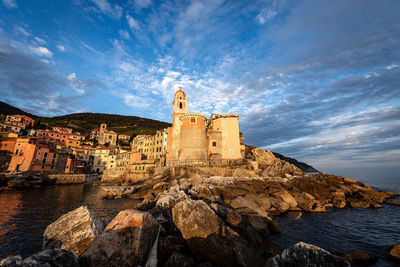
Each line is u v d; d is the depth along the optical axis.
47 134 93.56
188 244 9.88
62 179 62.00
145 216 8.72
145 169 63.03
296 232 17.86
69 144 101.62
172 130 58.03
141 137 87.81
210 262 9.18
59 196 40.12
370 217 23.36
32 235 17.20
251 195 26.50
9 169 55.12
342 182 43.59
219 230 10.15
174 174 43.72
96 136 134.38
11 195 38.69
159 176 47.03
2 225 19.75
